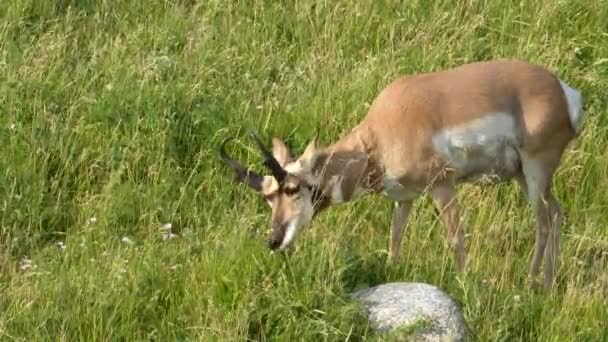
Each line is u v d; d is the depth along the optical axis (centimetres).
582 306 2220
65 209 2564
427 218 2534
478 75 2409
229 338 2053
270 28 3077
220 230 2394
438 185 2397
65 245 2422
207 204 2577
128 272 2247
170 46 3005
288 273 2177
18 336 2119
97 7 3130
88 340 2123
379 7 3111
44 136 2656
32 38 2970
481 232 2484
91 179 2622
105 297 2173
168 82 2819
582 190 2680
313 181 2314
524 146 2409
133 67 2848
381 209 2575
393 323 2070
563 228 2595
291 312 2091
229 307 2142
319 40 3022
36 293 2197
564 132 2436
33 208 2525
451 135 2375
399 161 2380
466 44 2992
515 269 2448
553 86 2427
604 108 2845
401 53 2959
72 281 2227
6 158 2608
